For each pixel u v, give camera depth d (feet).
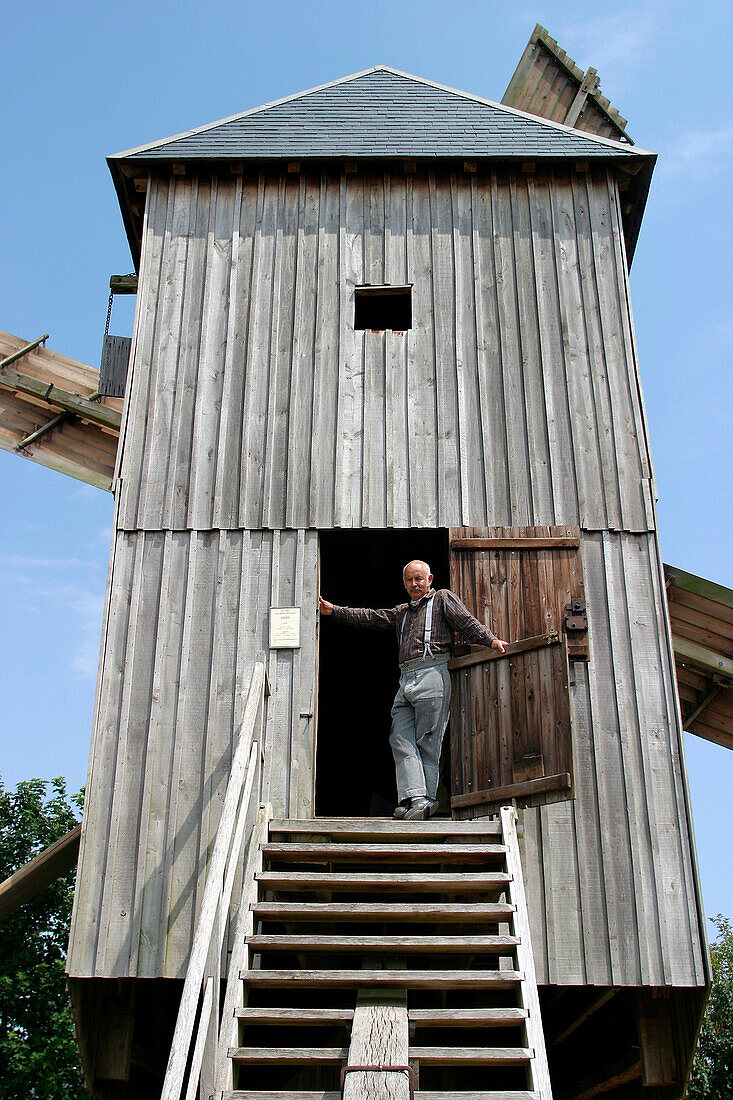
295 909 20.58
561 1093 34.71
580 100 45.70
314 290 31.81
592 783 25.90
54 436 45.27
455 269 32.12
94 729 26.43
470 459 29.55
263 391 30.42
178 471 29.45
